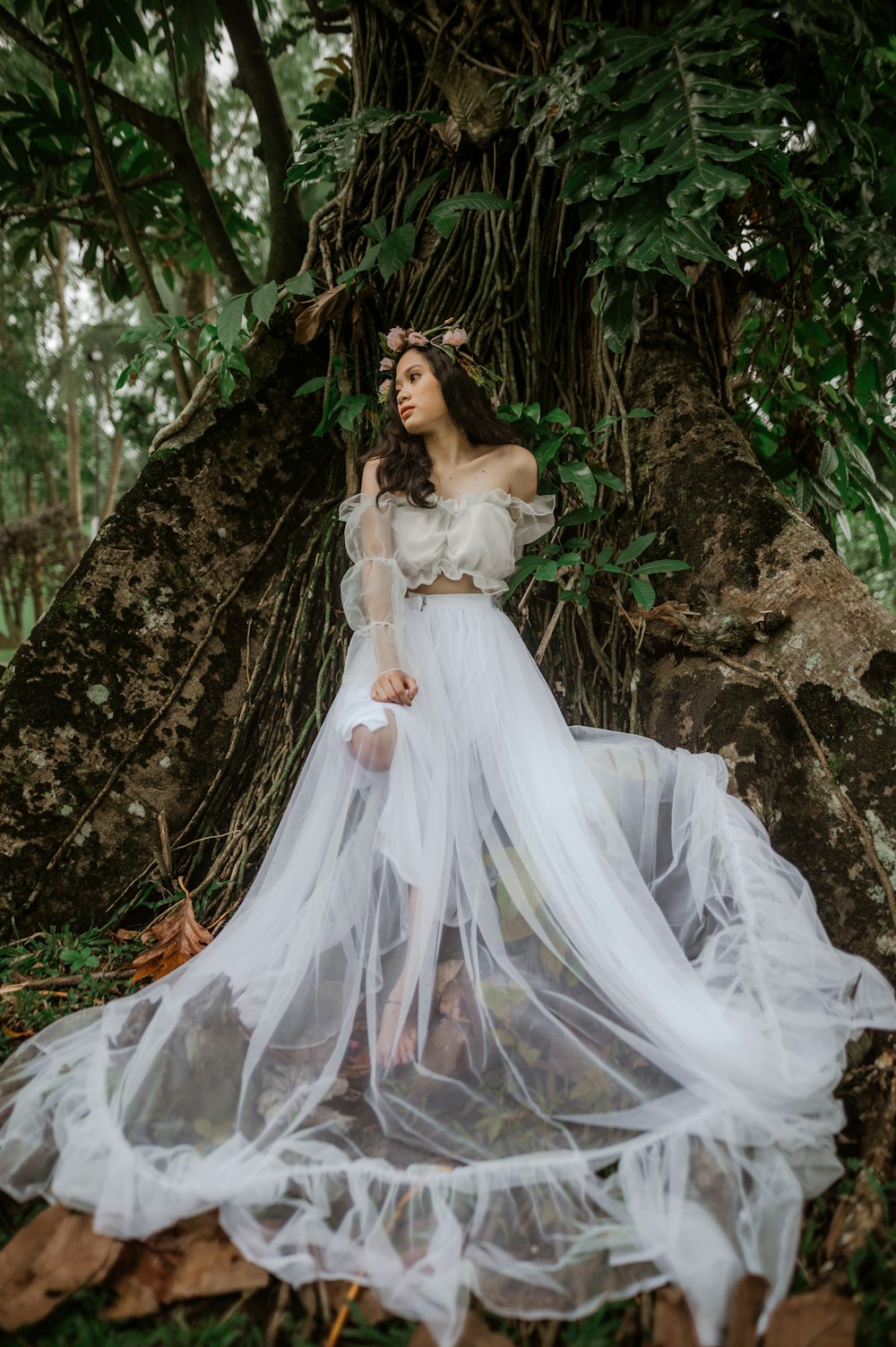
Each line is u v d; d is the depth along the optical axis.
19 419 10.12
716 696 2.78
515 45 3.47
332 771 2.40
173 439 3.26
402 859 2.17
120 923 2.96
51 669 3.05
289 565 3.30
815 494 3.89
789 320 3.77
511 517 2.72
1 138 5.10
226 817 3.16
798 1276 1.59
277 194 4.82
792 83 3.51
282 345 3.36
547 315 3.50
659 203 2.98
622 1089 1.88
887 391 4.13
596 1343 1.48
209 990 2.06
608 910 2.06
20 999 2.48
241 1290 1.60
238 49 4.67
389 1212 1.68
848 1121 1.94
